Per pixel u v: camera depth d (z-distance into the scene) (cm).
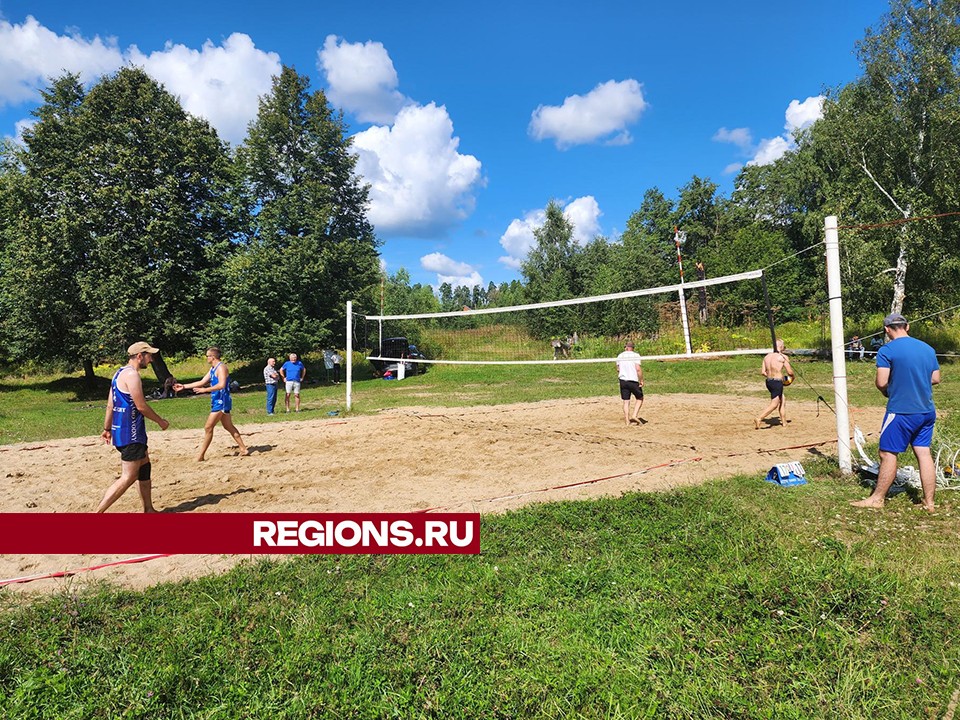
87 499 598
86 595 357
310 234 2703
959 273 2047
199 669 268
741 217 4441
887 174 2138
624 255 3419
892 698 243
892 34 2092
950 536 420
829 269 602
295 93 2831
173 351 2494
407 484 630
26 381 3241
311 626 306
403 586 357
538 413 1215
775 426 966
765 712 233
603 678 257
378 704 243
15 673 270
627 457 733
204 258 2538
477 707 240
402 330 3256
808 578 341
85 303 2281
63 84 2448
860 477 584
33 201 2319
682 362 2258
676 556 388
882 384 487
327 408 1470
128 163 2325
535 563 385
